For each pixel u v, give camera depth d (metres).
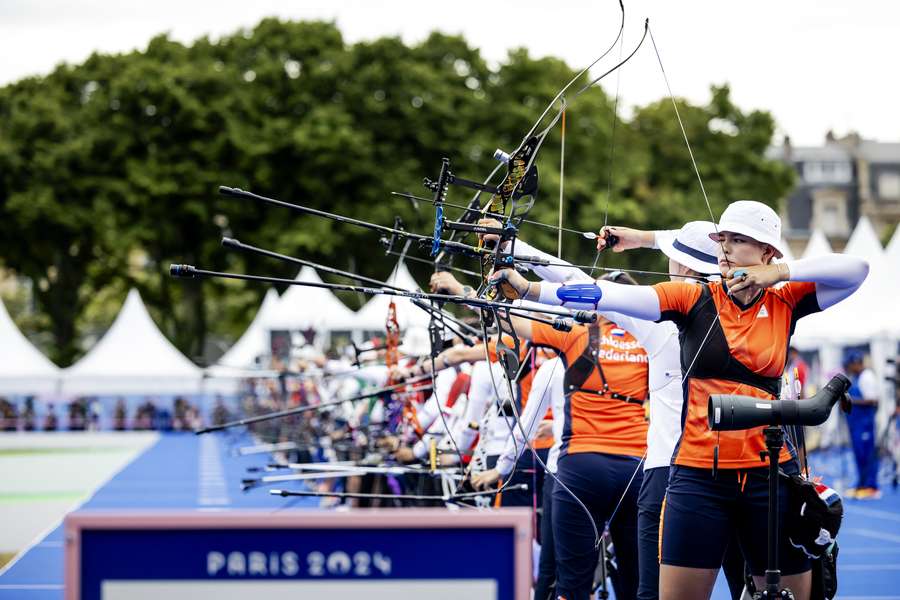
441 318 6.41
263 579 3.25
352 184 46.69
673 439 6.07
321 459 15.91
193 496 18.78
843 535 13.87
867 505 17.30
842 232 97.38
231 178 46.97
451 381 9.73
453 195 39.94
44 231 49.41
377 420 13.25
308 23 49.06
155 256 50.12
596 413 6.80
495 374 8.05
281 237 45.84
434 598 3.26
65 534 3.23
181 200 47.69
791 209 97.25
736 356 5.04
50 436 39.31
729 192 52.50
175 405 42.22
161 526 3.25
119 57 50.44
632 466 6.73
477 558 3.28
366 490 11.55
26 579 10.81
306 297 30.45
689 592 5.11
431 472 8.53
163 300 52.72
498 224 6.04
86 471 26.11
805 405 4.74
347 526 3.27
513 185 5.65
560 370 7.36
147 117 48.16
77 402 40.06
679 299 5.12
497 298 5.48
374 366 11.84
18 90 52.03
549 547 7.53
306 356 16.94
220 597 3.25
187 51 49.62
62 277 52.25
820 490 5.13
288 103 47.56
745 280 4.92
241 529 3.26
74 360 52.41
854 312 23.05
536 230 41.09
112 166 48.44
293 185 47.41
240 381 33.28
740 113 53.69
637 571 6.92
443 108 46.22
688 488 5.09
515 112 46.50
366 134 46.56
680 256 6.10
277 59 48.44
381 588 3.26
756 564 5.17
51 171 47.94
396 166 46.41
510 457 7.57
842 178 98.44
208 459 28.53
